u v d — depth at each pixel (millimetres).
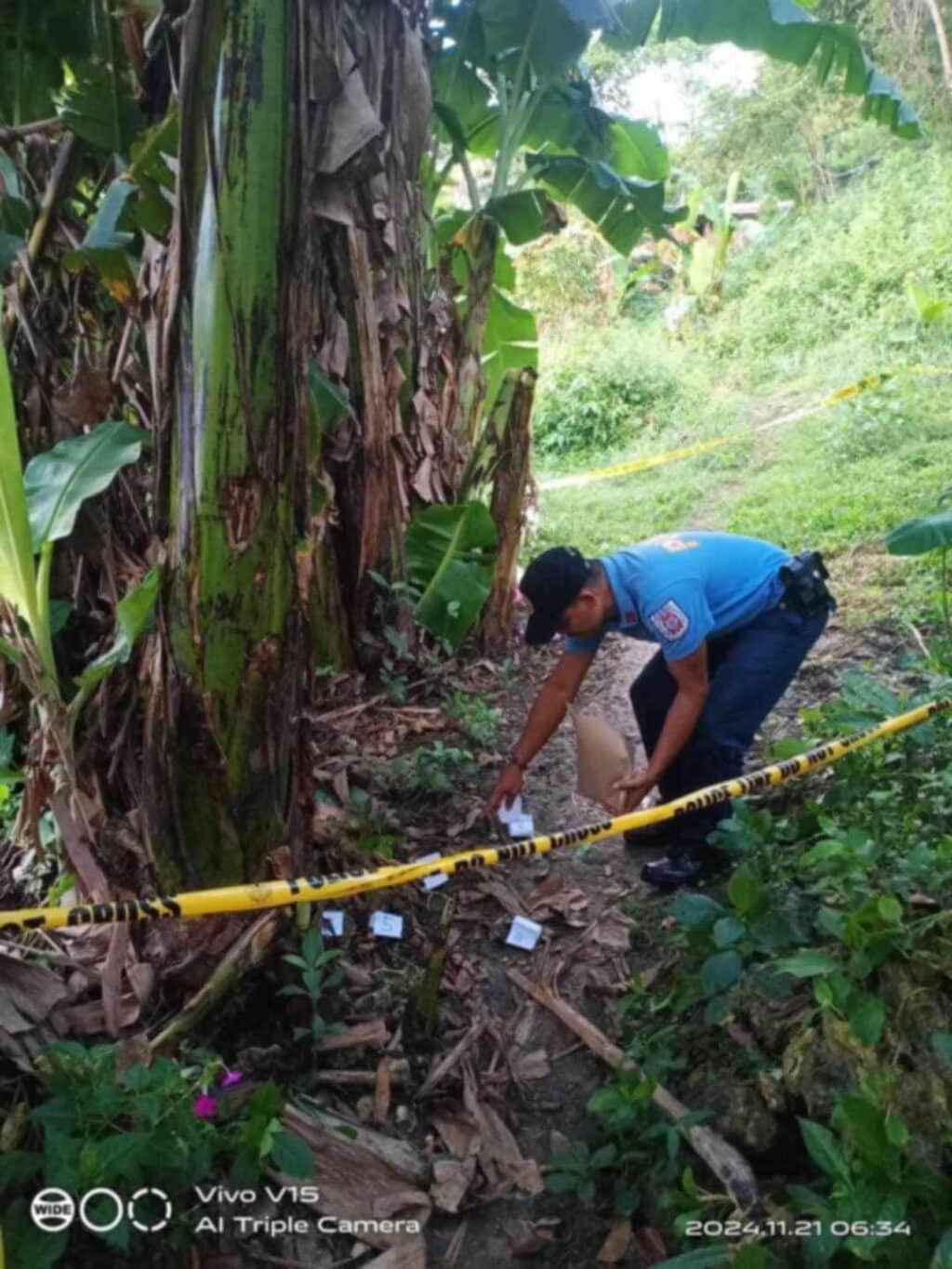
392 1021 2959
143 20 2969
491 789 4289
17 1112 2316
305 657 2844
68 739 2762
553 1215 2488
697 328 13742
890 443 7926
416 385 5250
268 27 2316
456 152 5672
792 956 2648
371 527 4953
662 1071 2654
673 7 5543
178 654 2596
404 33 4098
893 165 14078
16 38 3846
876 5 13219
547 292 15148
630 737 4660
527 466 5820
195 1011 2676
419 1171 2547
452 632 5250
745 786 2926
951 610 4934
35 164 3645
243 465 2492
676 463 9312
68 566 3479
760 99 16188
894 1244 1973
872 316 11680
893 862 2885
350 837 3648
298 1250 2332
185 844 2721
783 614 3336
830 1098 2271
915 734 3400
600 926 3412
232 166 2352
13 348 3461
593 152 6152
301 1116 2557
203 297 2428
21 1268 2002
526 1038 2998
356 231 4430
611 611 3178
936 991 2316
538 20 5258
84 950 2883
